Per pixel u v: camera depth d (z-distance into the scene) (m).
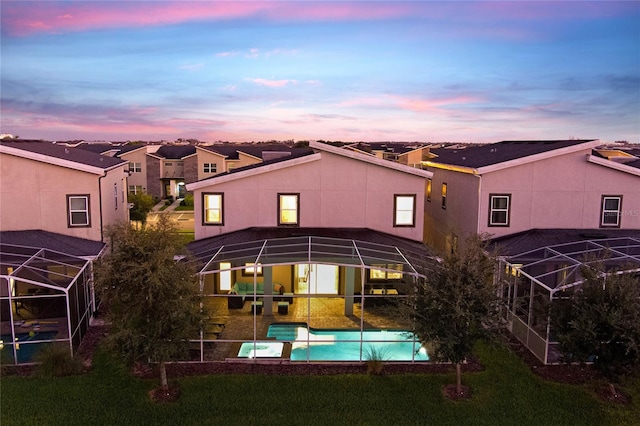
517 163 23.75
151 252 14.04
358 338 19.41
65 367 15.91
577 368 17.03
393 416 13.90
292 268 25.05
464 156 31.45
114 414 13.79
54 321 21.08
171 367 16.72
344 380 15.91
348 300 21.64
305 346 18.70
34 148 25.33
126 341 13.94
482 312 14.19
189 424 13.41
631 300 13.95
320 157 23.62
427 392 15.24
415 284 15.13
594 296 14.55
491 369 16.86
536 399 14.91
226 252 19.98
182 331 14.21
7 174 22.64
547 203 24.22
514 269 21.73
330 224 24.08
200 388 15.29
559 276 22.25
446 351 14.12
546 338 17.16
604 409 14.39
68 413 13.76
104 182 25.34
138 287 13.84
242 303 22.48
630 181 24.19
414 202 24.05
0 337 19.28
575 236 23.34
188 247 22.78
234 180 23.67
